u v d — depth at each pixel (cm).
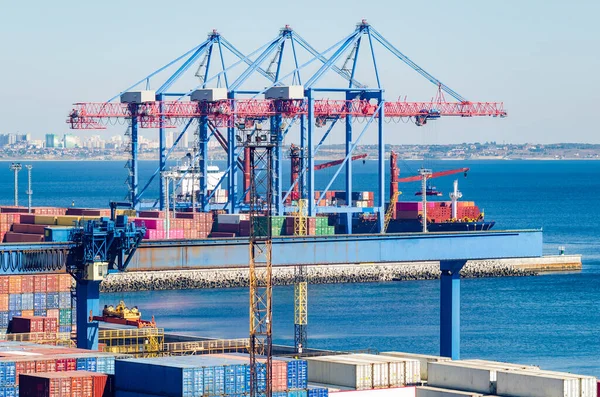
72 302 18425
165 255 17362
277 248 18350
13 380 13175
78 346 16712
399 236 19338
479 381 14162
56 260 16438
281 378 12988
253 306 12612
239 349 17425
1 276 18050
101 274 16438
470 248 19912
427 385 14625
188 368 12512
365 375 14200
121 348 17338
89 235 16338
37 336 17250
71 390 12825
